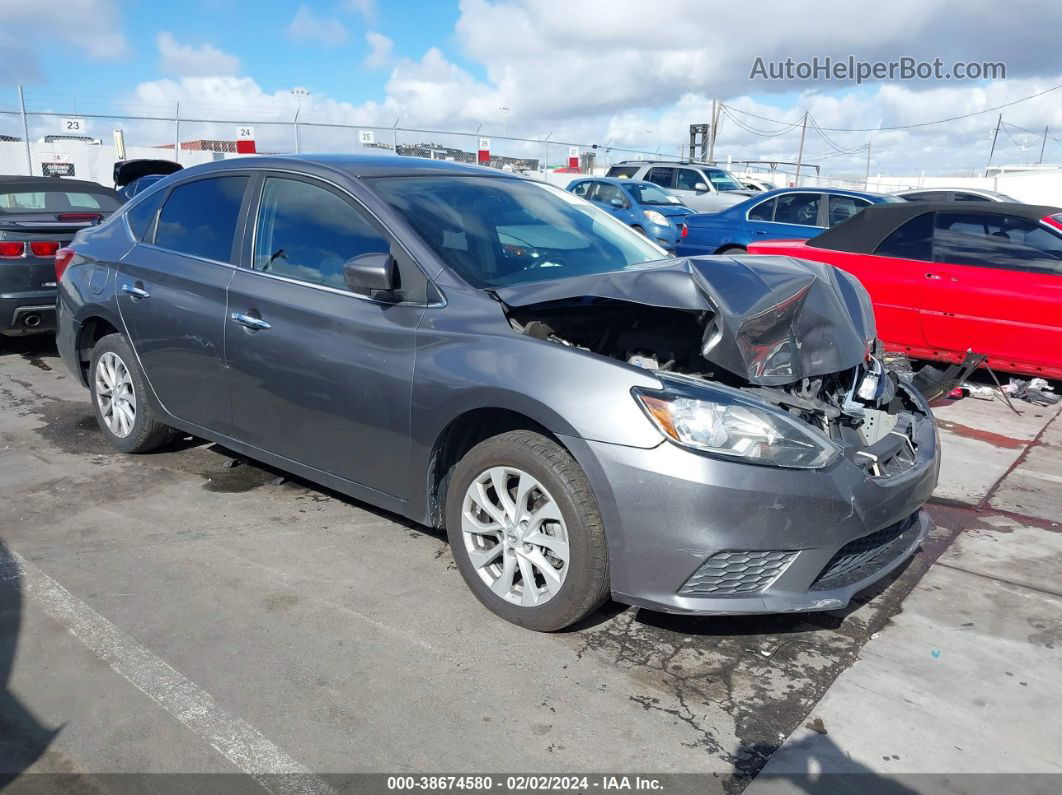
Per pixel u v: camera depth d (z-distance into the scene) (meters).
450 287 3.14
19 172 16.03
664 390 2.65
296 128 17.14
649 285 3.04
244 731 2.44
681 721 2.53
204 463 4.58
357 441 3.35
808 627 3.07
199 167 4.28
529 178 4.40
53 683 2.65
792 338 3.07
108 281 4.43
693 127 30.66
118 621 3.00
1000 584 3.44
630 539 2.66
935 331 6.53
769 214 11.07
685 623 3.07
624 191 14.11
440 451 3.14
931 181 35.31
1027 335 6.09
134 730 2.44
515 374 2.83
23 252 6.58
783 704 2.62
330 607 3.12
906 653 2.92
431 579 3.35
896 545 3.10
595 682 2.71
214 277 3.87
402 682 2.68
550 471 2.77
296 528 3.79
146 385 4.35
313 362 3.41
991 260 6.34
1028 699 2.68
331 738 2.42
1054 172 28.45
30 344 7.55
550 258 3.59
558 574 2.86
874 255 6.88
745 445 2.61
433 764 2.32
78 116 15.64
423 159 4.13
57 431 5.11
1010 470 4.82
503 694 2.63
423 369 3.06
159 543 3.62
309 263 3.56
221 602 3.14
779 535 2.61
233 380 3.79
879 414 3.18
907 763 2.37
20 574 3.33
